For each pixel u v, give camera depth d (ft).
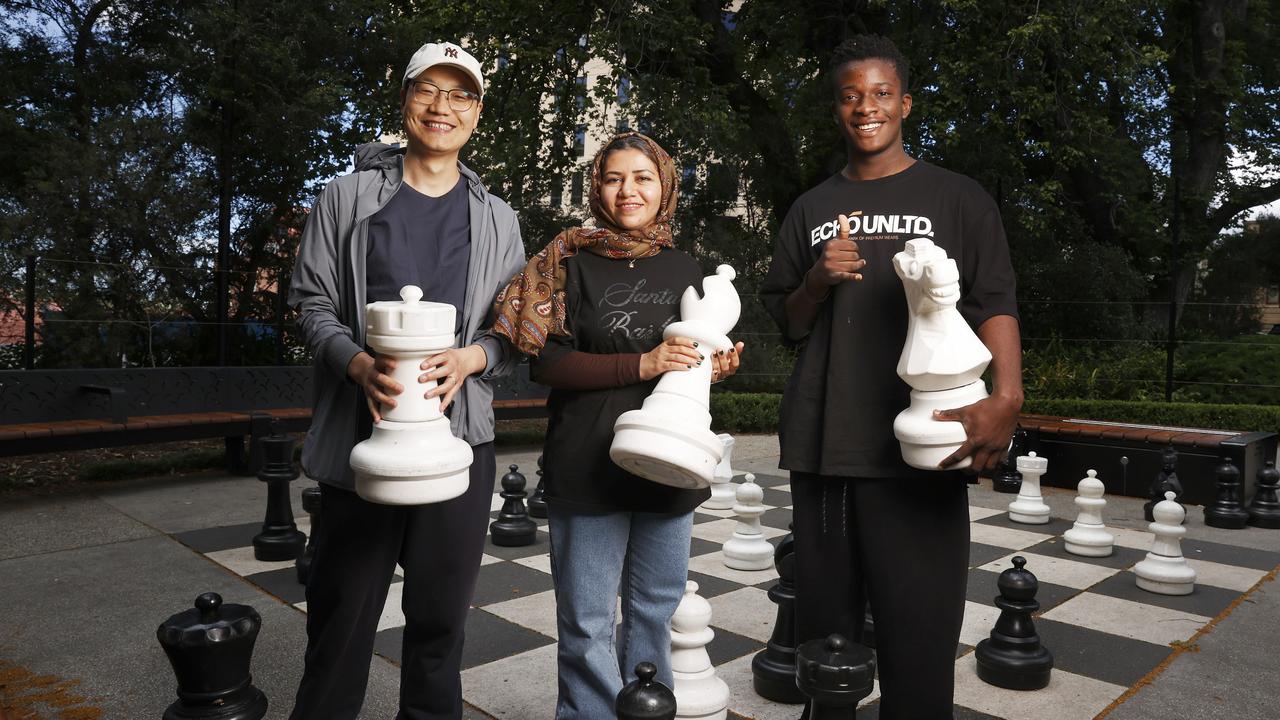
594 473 6.51
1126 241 48.24
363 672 6.65
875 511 6.23
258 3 33.91
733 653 10.30
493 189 45.39
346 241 6.71
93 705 8.65
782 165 46.21
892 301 6.32
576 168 49.01
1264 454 20.27
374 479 5.39
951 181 6.41
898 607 6.13
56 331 29.53
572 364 6.47
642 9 39.22
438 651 6.63
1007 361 5.82
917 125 39.24
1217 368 38.50
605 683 6.55
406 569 6.56
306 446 6.54
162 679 9.33
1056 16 36.04
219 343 27.81
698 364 6.10
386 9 39.73
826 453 6.32
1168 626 11.44
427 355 5.53
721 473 18.63
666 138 43.06
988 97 39.14
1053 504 19.89
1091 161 44.86
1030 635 9.50
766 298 7.20
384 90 38.58
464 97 6.70
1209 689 9.35
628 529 6.81
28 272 21.93
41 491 20.03
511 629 10.92
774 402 33.04
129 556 14.25
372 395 5.61
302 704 6.48
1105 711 8.77
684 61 41.47
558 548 6.81
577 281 6.69
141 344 31.48
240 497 19.43
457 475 5.54
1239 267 50.85
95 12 36.24
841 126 6.71
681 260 6.82
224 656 6.22
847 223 6.14
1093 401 34.55
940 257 5.47
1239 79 49.75
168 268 30.78
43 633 10.68
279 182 37.78
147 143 32.60
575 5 40.63
